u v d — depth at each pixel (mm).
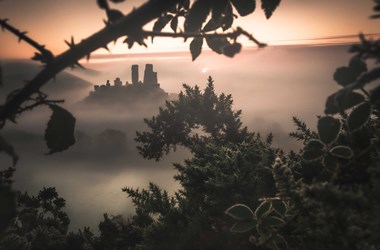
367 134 2459
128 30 1235
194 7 1620
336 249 1747
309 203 1801
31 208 10492
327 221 1608
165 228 6285
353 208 1548
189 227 5676
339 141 2570
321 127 1962
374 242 1534
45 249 8797
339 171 2012
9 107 1217
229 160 6027
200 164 7625
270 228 2256
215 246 4867
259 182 5000
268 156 5078
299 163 3871
